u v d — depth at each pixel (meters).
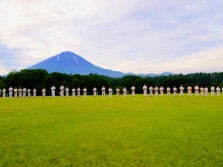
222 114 31.88
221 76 179.50
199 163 14.17
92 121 26.83
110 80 170.75
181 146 17.12
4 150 16.64
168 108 39.50
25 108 40.78
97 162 14.45
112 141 18.42
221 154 15.55
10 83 132.88
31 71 136.38
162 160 14.62
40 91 132.38
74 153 15.89
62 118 29.14
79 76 146.25
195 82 177.62
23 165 14.15
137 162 14.37
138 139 18.89
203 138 19.14
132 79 149.12
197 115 31.03
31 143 18.11
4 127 23.66
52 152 16.09
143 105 45.31
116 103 50.62
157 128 22.75
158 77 169.50
